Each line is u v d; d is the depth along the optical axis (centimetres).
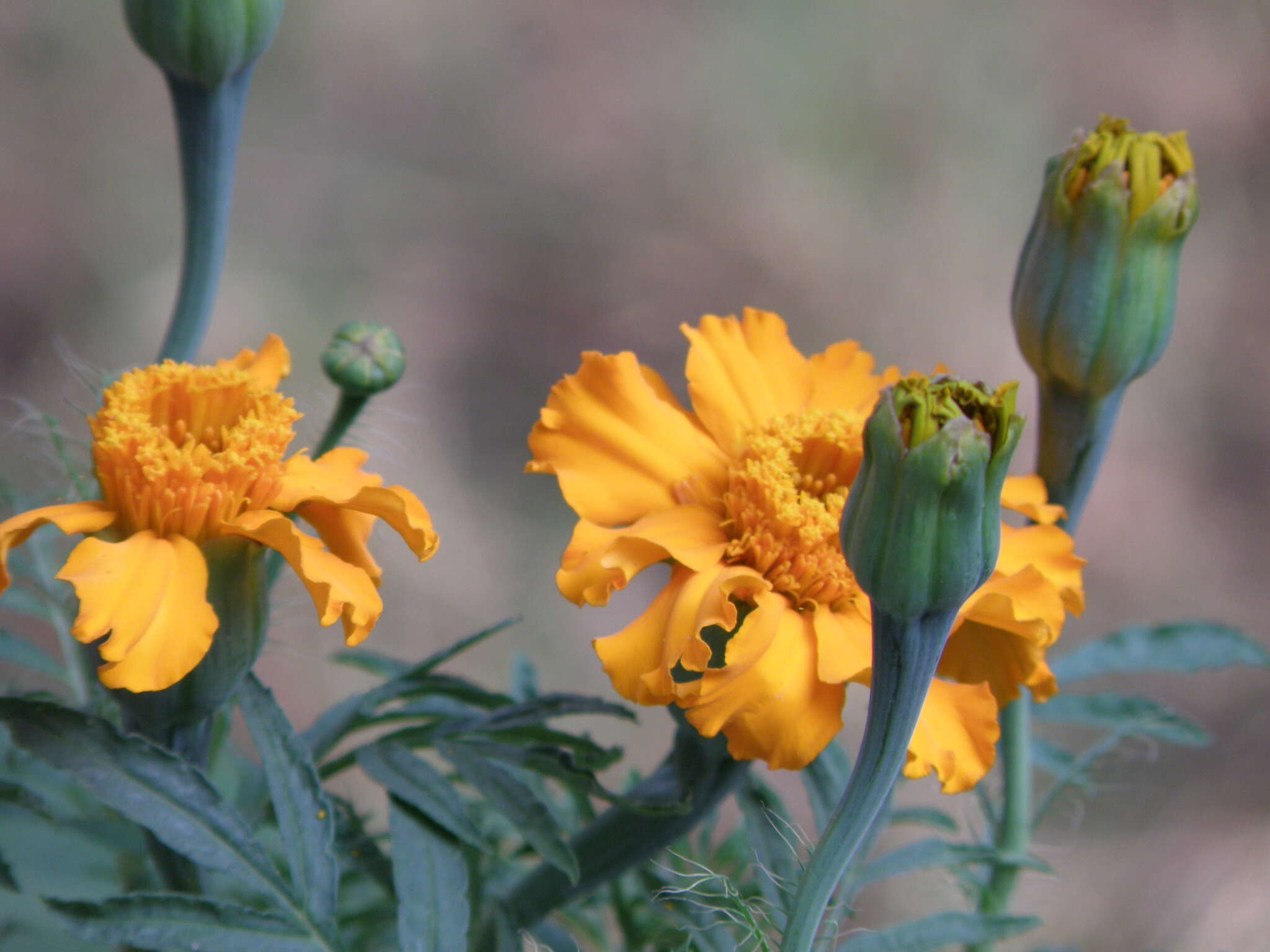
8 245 117
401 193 136
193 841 46
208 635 45
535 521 112
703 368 48
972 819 52
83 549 45
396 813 47
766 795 48
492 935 48
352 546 46
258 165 133
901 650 44
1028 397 137
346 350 49
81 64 131
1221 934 85
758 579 46
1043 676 47
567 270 136
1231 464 130
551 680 99
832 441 47
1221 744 99
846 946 48
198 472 45
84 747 45
